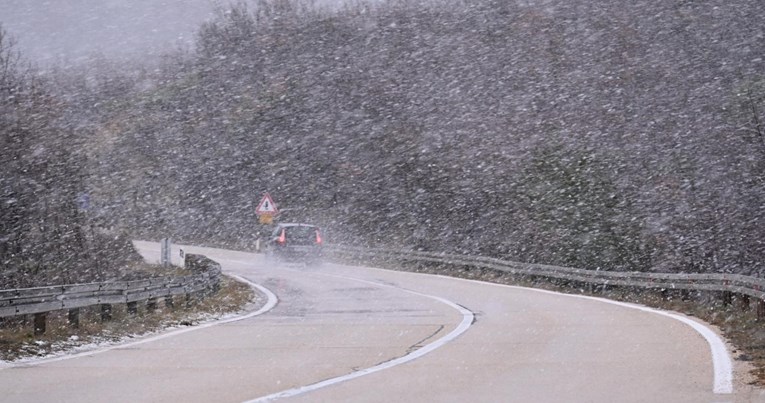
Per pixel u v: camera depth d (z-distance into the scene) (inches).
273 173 3444.9
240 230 3344.0
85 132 3572.8
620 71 2918.3
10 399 517.7
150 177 3730.3
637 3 3051.2
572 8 3255.4
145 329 927.0
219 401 496.7
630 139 2488.9
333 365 644.7
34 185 1553.9
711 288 1127.6
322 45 3668.8
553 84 3053.6
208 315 1098.7
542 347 748.6
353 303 1275.8
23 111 1685.5
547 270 1679.4
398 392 524.1
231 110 3764.8
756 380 557.3
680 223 2170.3
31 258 1466.5
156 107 3927.2
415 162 2992.1
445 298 1359.5
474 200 2738.7
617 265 2155.5
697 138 2375.7
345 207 3157.0
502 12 3403.1
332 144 3331.7
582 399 498.0
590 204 2209.6
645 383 551.2
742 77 2576.3
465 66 3272.6
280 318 1064.8
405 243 2822.3
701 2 2883.9
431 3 3624.5
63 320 995.9
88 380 587.8
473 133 2984.7
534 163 2359.7
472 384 554.3
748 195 2196.1
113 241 2105.1
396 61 3437.5
